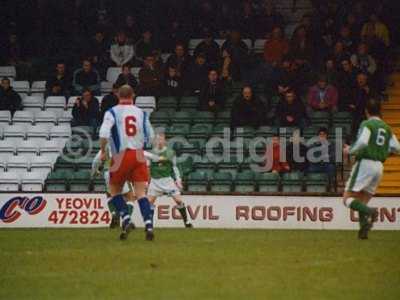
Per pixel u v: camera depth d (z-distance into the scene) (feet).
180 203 159.43
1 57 216.33
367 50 196.54
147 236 125.29
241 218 165.68
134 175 123.65
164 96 200.13
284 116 185.06
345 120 190.19
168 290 88.38
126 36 213.66
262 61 206.28
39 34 218.59
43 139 195.21
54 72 212.84
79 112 191.01
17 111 199.00
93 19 215.92
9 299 84.79
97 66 208.33
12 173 186.60
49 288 89.71
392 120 194.08
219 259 107.96
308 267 102.37
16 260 107.14
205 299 84.17
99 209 166.81
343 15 205.98
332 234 145.28
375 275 97.55
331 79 192.95
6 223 167.63
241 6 216.74
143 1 219.20
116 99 190.70
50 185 182.19
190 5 216.33
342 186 178.29
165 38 213.66
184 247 118.93
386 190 178.91
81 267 101.60
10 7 218.59
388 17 208.64
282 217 165.27
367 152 128.57
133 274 97.04
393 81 202.69
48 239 131.34
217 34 215.51
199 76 199.52
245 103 186.60
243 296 85.56
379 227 162.71
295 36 199.52
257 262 105.81
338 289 89.45
